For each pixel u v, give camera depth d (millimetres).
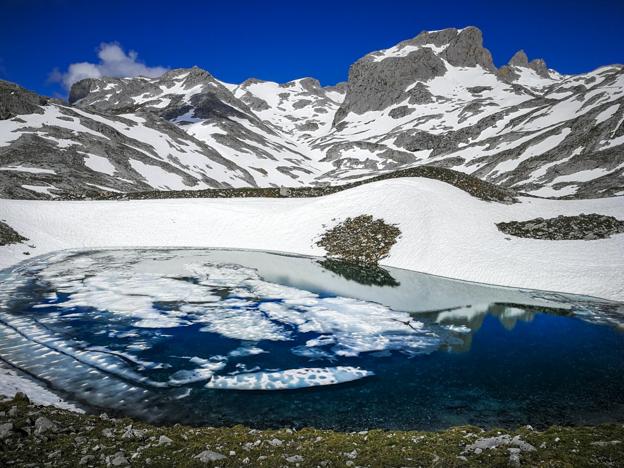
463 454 11312
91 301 31078
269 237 57219
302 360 21812
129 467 10219
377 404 17328
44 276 38125
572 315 30547
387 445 12406
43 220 56719
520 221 49875
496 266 41094
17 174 87750
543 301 34000
